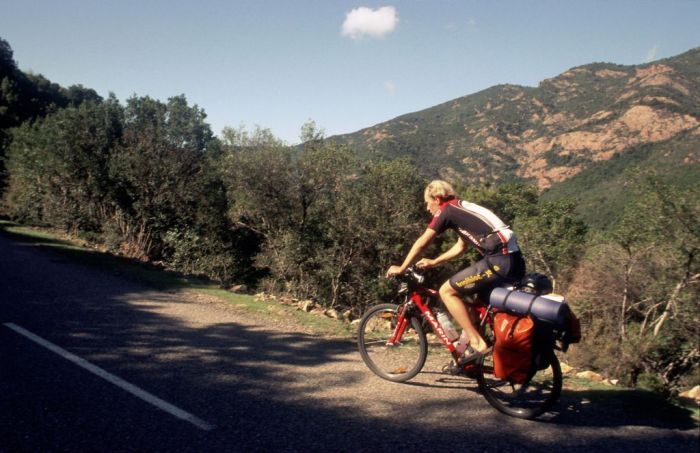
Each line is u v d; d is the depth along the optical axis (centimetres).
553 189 14475
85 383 392
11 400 351
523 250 1295
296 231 2467
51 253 1117
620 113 17288
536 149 19625
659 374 843
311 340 570
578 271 1124
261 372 444
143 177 1847
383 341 471
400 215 2448
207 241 2284
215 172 2362
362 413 361
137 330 563
